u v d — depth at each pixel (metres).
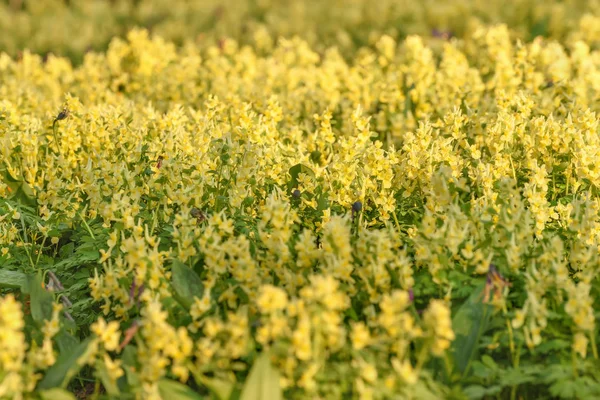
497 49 11.87
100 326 4.86
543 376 4.98
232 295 5.57
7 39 17.56
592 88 9.91
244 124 8.07
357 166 7.50
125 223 6.16
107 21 19.17
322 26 17.55
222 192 7.54
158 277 5.55
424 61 10.86
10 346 4.59
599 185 7.07
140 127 8.92
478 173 7.05
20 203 8.12
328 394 4.66
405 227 7.20
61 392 4.68
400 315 4.67
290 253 5.81
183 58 13.75
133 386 4.85
